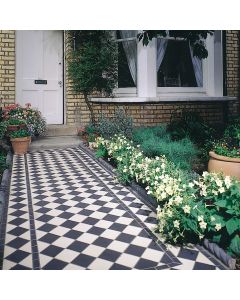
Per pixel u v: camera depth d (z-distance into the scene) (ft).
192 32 22.80
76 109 31.27
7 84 29.86
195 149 23.30
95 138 27.07
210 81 31.99
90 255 11.66
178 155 21.27
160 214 12.55
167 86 31.48
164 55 31.19
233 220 11.60
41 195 17.54
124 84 31.30
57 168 22.52
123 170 18.79
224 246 12.08
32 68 31.60
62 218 14.70
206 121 31.35
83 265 11.03
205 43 31.63
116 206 16.01
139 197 17.08
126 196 17.33
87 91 30.04
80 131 30.58
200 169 21.58
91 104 31.27
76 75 28.99
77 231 13.47
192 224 12.02
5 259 11.41
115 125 26.99
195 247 12.22
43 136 30.35
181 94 31.50
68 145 28.32
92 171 21.81
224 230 12.09
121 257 11.53
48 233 13.30
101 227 13.80
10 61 29.73
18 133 26.16
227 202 11.96
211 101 31.99
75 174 21.18
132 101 29.07
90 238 12.88
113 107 30.60
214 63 31.58
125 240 12.71
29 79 31.58
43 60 31.86
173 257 11.54
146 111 30.01
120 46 30.99
